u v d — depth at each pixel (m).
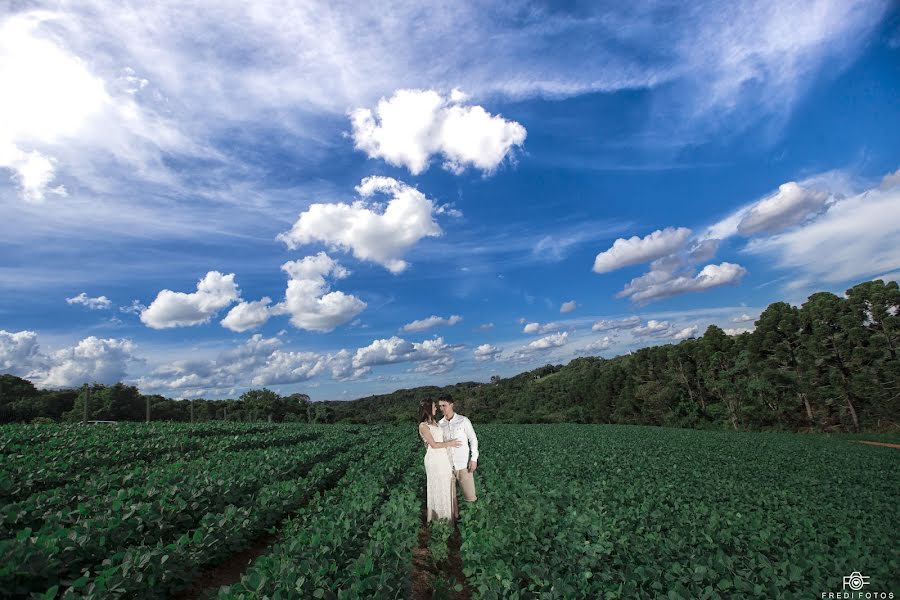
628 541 6.34
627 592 4.55
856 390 45.44
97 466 11.45
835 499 11.34
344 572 4.88
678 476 13.80
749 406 54.81
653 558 5.62
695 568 5.00
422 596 5.65
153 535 6.25
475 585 5.73
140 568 4.80
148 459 13.44
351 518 6.94
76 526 5.45
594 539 6.38
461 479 8.56
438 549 6.56
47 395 50.84
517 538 6.18
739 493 11.16
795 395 52.06
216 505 7.77
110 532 5.57
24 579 4.38
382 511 7.53
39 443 13.62
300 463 12.93
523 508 7.79
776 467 17.41
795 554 5.94
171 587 5.15
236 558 7.09
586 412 80.81
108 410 50.31
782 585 4.84
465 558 6.00
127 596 4.61
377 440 23.67
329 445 18.00
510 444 24.34
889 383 44.59
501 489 9.70
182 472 9.68
